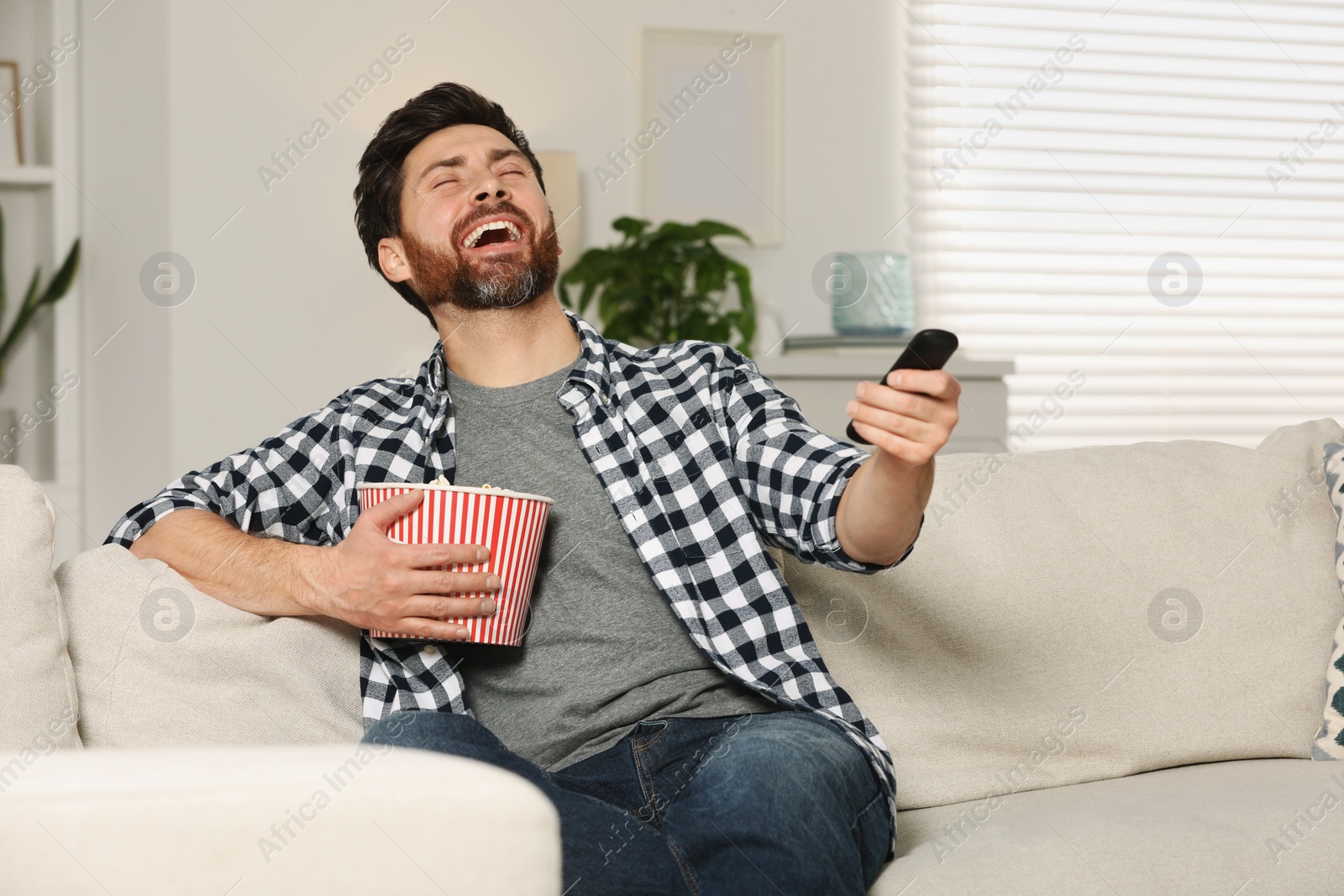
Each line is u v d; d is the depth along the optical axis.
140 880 0.71
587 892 0.91
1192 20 3.37
